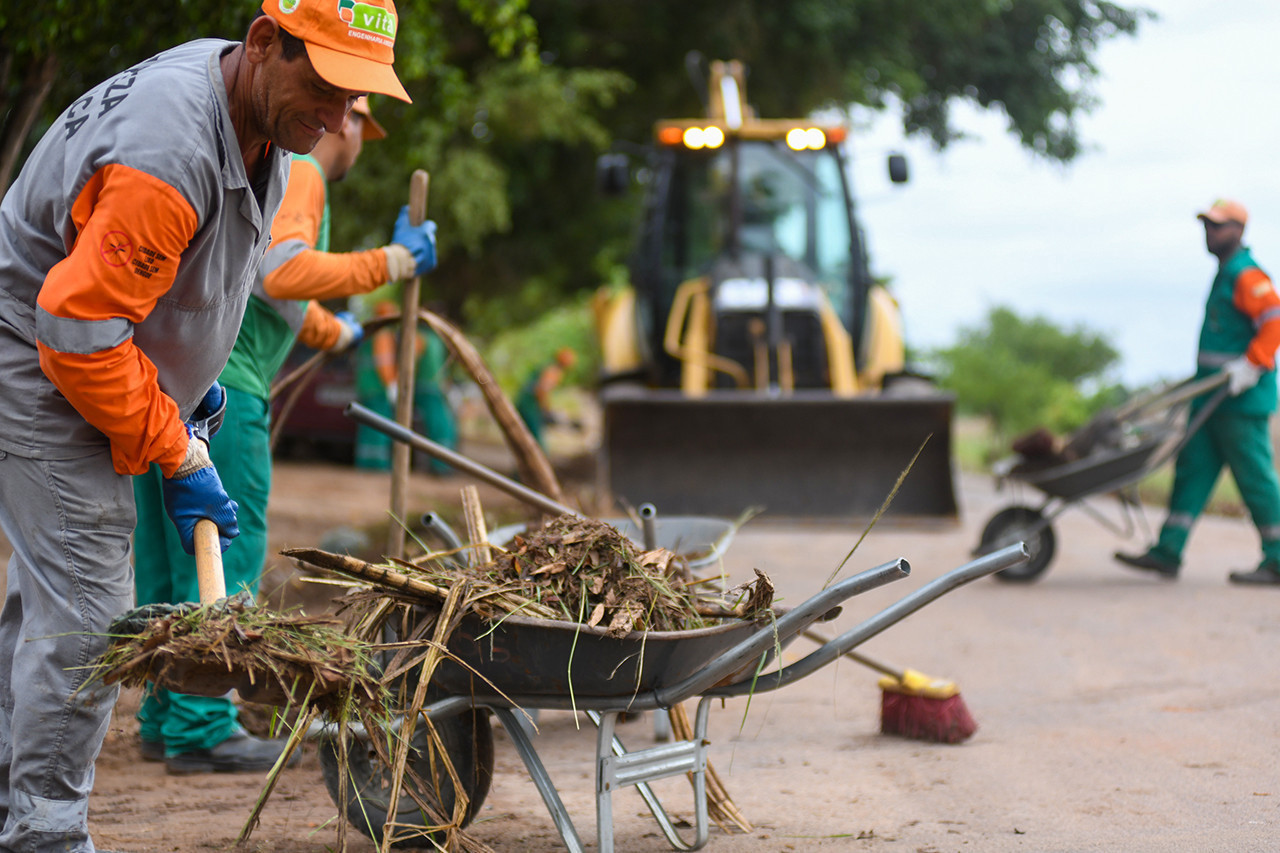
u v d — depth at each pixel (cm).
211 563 247
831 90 1647
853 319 1070
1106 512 1313
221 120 237
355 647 245
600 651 270
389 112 848
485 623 273
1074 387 3494
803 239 1069
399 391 420
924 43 1781
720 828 330
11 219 246
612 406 918
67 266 227
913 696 430
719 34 1558
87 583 252
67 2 546
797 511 913
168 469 250
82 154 231
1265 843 311
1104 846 311
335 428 1427
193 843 312
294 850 309
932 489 905
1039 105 1841
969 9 1709
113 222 225
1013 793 363
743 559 876
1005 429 3188
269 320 382
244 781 374
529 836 324
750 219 1072
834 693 507
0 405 244
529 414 1558
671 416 919
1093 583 803
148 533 373
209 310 254
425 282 1811
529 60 793
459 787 276
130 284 229
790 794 364
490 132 1464
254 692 235
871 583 268
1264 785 366
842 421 911
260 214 253
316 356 443
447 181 1328
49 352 229
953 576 286
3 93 589
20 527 250
